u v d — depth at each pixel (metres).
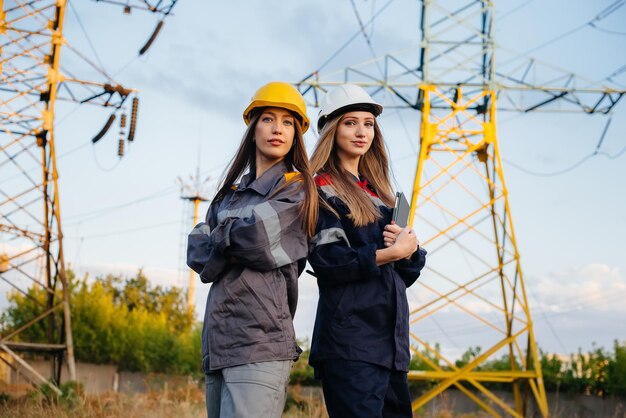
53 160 17.55
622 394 25.98
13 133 17.30
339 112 4.35
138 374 37.28
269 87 4.03
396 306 3.95
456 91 21.45
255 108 4.04
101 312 37.38
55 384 15.15
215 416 3.76
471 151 20.06
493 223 19.61
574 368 27.17
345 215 4.08
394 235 4.03
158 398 10.33
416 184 19.17
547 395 27.30
